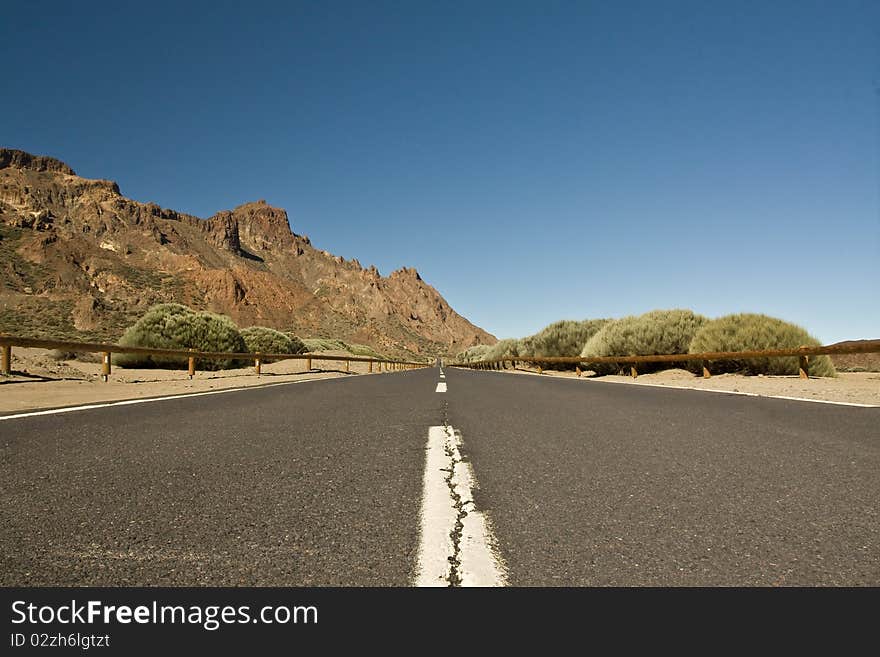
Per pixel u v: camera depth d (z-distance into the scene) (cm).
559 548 222
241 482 326
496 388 1200
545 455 405
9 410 702
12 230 15862
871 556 214
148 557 214
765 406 734
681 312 2323
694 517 260
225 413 665
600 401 832
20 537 233
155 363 2344
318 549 221
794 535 236
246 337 3606
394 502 285
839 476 340
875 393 920
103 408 711
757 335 1670
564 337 3612
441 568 203
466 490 308
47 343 1166
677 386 1267
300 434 501
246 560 211
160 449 426
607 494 300
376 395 966
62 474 344
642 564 207
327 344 7006
